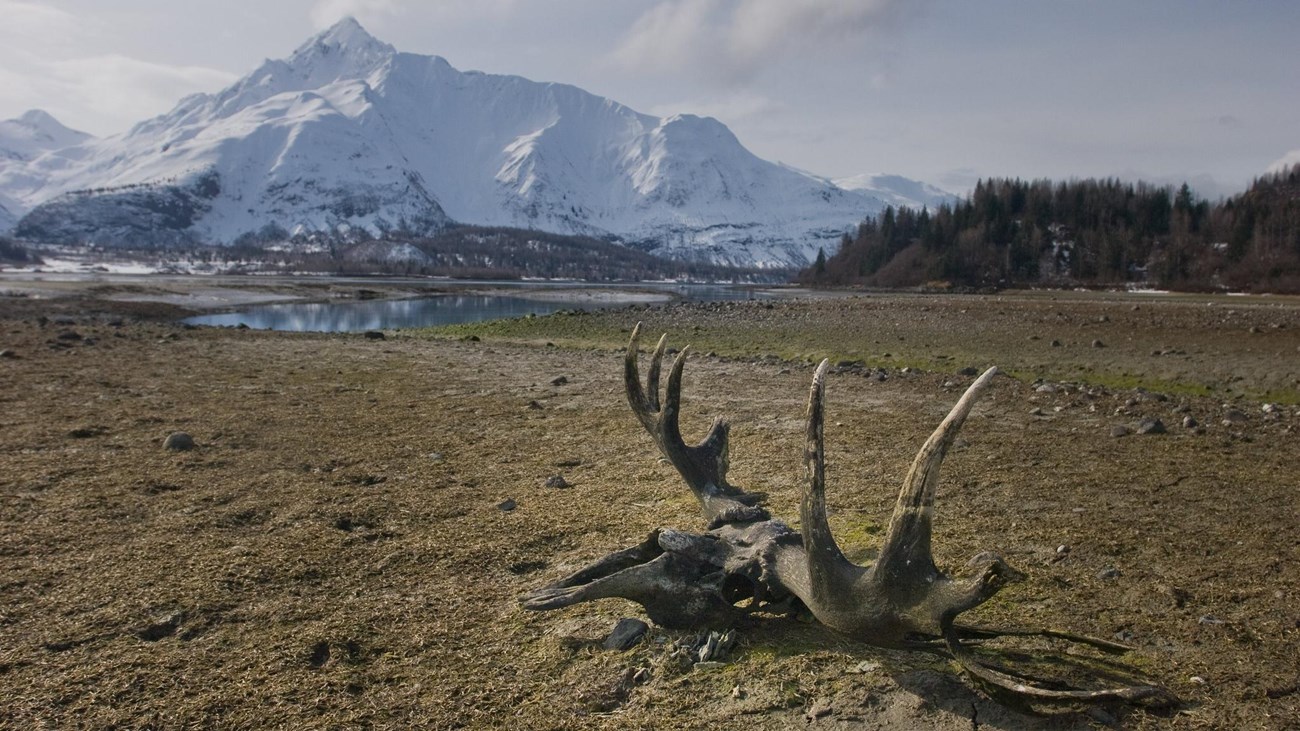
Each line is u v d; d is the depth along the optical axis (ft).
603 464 27.76
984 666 11.89
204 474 26.21
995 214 345.72
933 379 46.65
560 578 17.80
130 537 20.33
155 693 13.34
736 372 50.47
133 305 136.26
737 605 16.10
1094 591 16.70
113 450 29.04
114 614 16.02
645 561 16.42
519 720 12.72
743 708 12.91
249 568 18.35
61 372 46.60
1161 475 25.63
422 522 21.75
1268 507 22.22
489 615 16.25
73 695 13.23
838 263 421.18
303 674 13.97
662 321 90.38
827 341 69.51
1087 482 24.84
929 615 12.04
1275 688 12.98
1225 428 33.17
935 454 12.31
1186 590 16.69
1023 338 66.13
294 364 53.11
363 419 35.29
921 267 334.03
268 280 291.58
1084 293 221.46
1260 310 87.40
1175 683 13.19
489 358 57.72
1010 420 34.83
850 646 14.58
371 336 75.82
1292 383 45.57
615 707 13.15
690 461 18.61
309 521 21.67
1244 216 270.67
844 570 13.30
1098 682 13.12
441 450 29.84
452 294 247.70
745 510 16.89
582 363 54.90
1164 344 60.34
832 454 29.01
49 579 17.66
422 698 13.30
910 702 12.88
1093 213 331.77
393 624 15.87
